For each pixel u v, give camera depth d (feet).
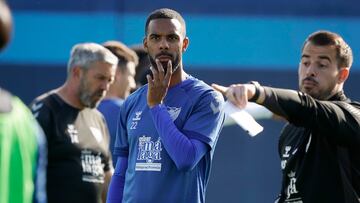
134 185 33.37
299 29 70.33
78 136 39.55
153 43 33.27
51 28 68.95
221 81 69.46
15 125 21.26
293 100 28.76
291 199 32.89
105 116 44.80
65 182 38.65
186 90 33.55
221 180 68.33
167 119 32.35
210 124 33.06
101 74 40.27
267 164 68.49
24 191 21.18
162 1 69.62
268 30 70.03
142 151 33.27
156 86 32.58
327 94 33.24
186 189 32.68
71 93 40.11
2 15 20.68
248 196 68.44
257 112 36.63
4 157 20.94
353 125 30.32
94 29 69.41
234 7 69.87
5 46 21.08
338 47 33.12
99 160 40.40
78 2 69.41
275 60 69.87
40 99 39.60
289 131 33.78
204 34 69.46
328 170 31.73
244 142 68.54
